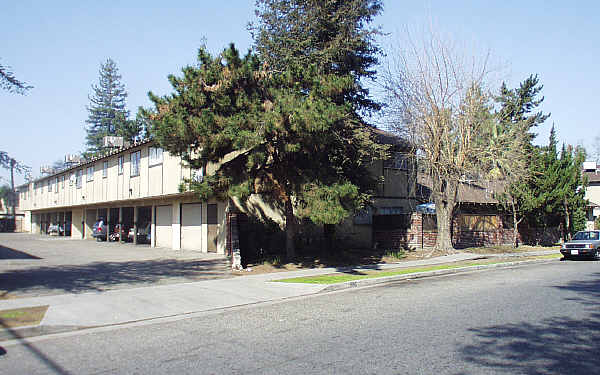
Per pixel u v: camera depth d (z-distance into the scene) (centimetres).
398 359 602
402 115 2092
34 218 5494
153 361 620
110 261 1891
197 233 2298
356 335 736
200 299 1096
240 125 1330
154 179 2539
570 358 602
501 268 1822
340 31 1892
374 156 1939
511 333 732
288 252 1819
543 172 2752
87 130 7669
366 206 1914
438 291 1198
